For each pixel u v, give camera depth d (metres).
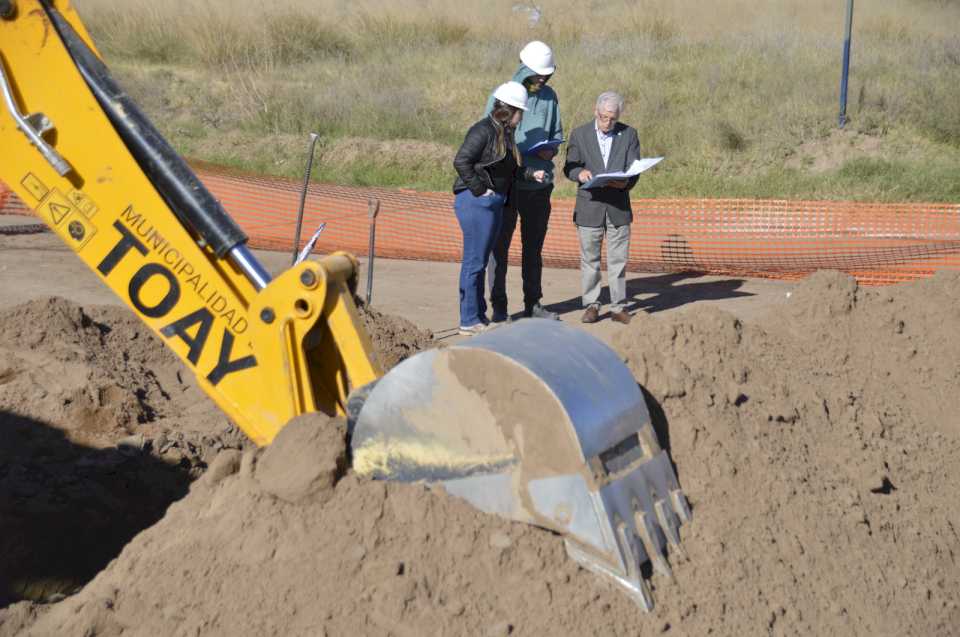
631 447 3.77
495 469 3.70
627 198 8.57
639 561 3.59
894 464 4.95
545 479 3.60
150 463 5.62
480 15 25.77
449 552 3.68
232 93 19.31
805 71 18.97
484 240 7.91
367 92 19.06
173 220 4.02
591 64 20.64
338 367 4.17
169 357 7.14
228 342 4.04
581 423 3.55
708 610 3.63
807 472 4.42
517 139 8.41
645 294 10.23
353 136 17.58
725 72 19.17
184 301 4.05
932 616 4.17
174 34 22.69
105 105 4.02
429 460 3.80
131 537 5.08
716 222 13.63
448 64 21.23
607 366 3.79
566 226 13.46
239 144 17.36
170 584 3.77
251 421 4.07
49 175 4.00
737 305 9.58
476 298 8.15
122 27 22.98
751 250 12.40
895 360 5.93
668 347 4.64
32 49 3.93
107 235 4.03
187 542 3.89
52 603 4.23
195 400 6.68
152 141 4.04
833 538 4.18
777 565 3.90
